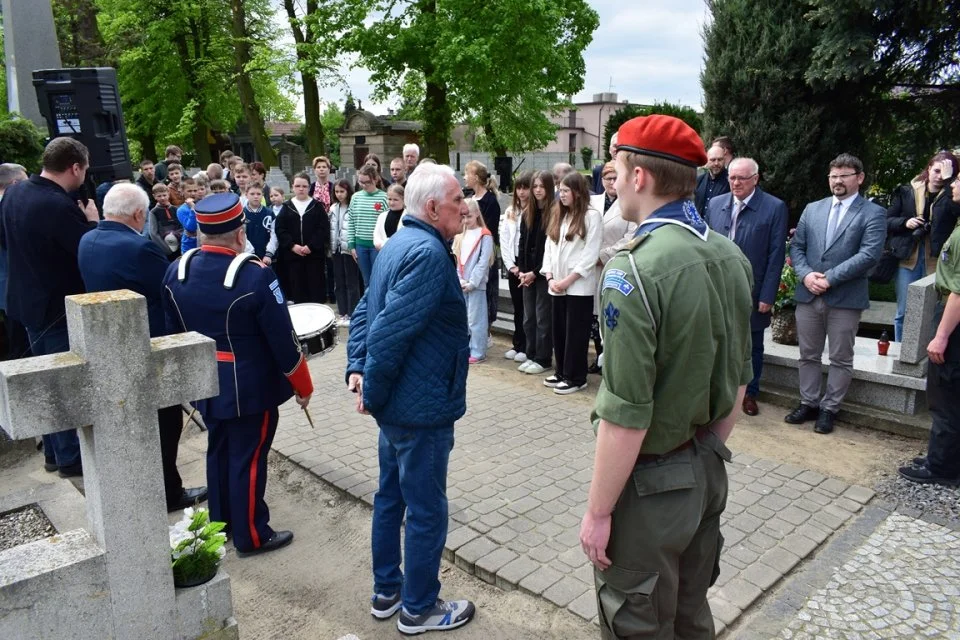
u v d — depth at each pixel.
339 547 3.57
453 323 2.66
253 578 3.30
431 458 2.70
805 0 7.14
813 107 7.38
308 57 20.55
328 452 4.57
